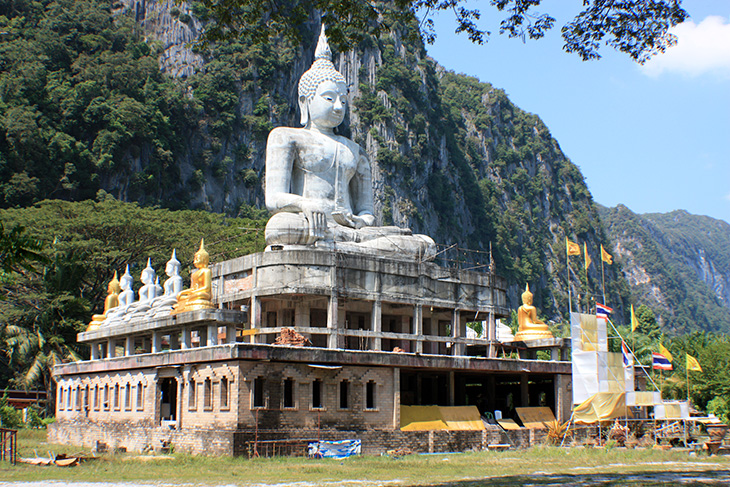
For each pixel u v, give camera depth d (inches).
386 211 7071.9
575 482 806.5
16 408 2095.2
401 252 1405.0
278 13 893.2
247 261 1306.6
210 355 1080.2
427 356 1233.4
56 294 2052.2
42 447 1285.7
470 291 1437.0
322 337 1316.4
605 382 1403.8
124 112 4579.2
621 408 1398.9
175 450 1116.5
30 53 4648.1
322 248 1323.8
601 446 1332.4
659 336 3447.3
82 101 4532.5
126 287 1521.9
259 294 1268.5
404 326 1429.6
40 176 3927.2
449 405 1326.3
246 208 5698.8
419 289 1357.0
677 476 885.8
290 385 1108.5
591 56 818.8
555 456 1141.1
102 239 2506.2
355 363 1149.1
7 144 3846.0
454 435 1239.5
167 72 5885.8
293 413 1087.0
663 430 1446.9
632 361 1530.5
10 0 5211.6
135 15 6063.0
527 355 1587.1
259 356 1050.7
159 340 1270.9
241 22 892.0
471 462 1026.1
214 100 5782.5
